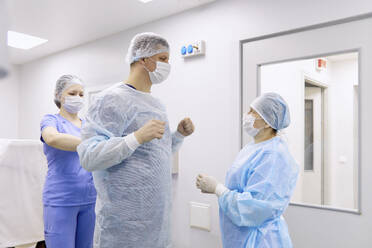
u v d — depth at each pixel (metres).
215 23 2.42
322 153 1.93
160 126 1.13
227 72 2.34
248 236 1.36
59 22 2.91
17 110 4.68
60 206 1.75
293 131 2.04
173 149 1.56
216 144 2.39
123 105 1.22
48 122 1.84
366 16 1.75
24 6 2.56
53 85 4.04
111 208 1.21
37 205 2.49
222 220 1.47
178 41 2.67
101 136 1.18
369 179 1.73
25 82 4.53
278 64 2.10
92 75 3.48
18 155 2.40
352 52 1.81
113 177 1.20
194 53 2.49
